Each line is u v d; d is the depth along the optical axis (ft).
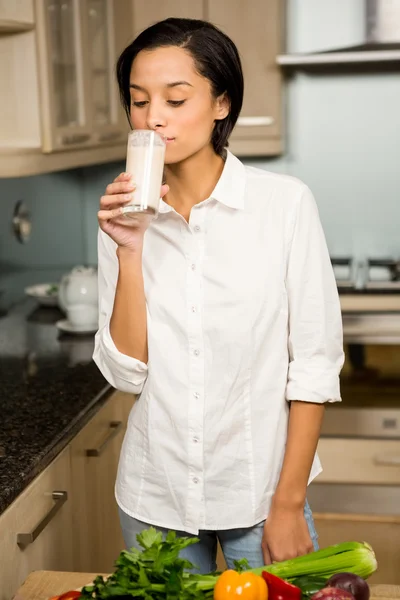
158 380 4.55
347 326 10.07
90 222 12.53
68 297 8.82
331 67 11.94
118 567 3.34
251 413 4.49
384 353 10.01
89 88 8.88
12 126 7.68
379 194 12.17
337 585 3.29
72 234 12.16
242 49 10.84
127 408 7.78
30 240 10.91
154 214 4.07
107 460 7.05
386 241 12.25
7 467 5.00
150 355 4.55
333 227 12.32
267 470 4.53
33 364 7.64
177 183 4.49
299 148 12.21
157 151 3.98
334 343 4.48
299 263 4.41
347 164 12.16
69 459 5.90
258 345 4.43
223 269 4.43
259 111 10.99
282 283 4.44
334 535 9.92
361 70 11.93
